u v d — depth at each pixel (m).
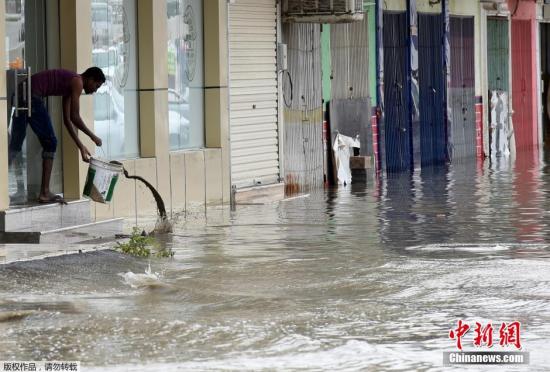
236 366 15.52
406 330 17.91
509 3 68.06
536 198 40.00
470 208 37.00
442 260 25.25
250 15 41.47
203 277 22.94
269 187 41.88
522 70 70.38
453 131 60.81
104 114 32.97
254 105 41.78
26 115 28.31
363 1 47.09
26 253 24.19
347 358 16.06
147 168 34.25
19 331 17.42
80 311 19.03
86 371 15.15
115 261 24.30
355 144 48.94
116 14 33.47
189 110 37.84
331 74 47.97
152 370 15.22
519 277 22.73
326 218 34.62
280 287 21.80
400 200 40.34
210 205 37.97
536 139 72.44
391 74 53.56
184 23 37.41
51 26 30.23
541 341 17.27
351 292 21.25
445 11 59.16
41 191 28.47
